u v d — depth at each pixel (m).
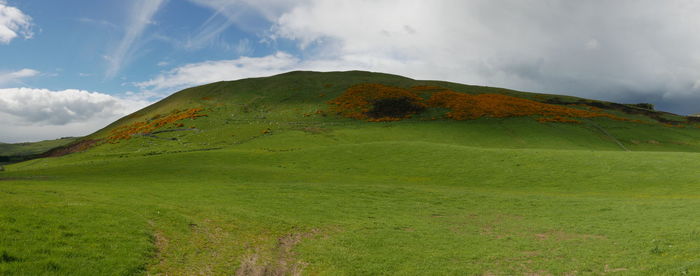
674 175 44.12
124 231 18.25
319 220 26.95
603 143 88.62
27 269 12.63
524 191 41.94
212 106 124.31
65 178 44.03
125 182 40.56
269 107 122.31
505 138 89.00
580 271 17.80
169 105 136.62
